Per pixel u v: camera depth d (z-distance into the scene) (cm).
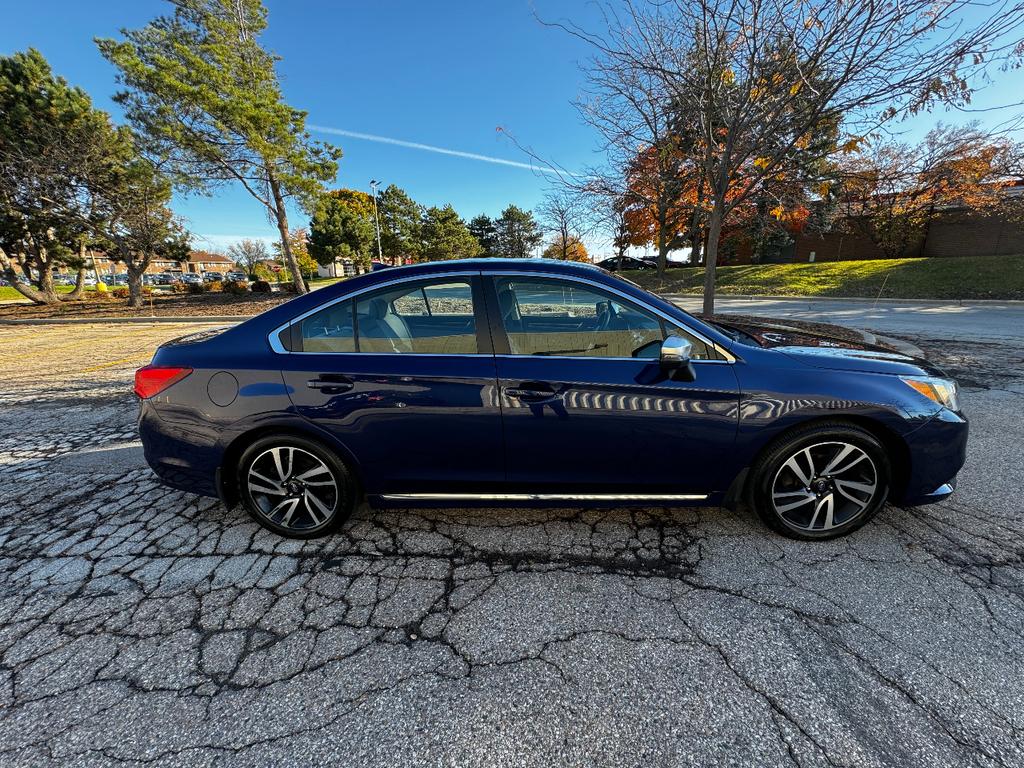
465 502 253
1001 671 170
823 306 1444
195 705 165
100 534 275
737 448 236
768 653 181
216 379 246
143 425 256
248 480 258
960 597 208
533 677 174
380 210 5175
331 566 242
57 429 465
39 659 186
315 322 250
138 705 166
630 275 2811
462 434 239
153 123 1515
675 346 216
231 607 214
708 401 232
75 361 855
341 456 248
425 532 270
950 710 156
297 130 1681
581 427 234
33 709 165
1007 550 239
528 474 245
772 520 247
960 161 785
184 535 273
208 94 1461
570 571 233
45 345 1077
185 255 2212
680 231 2333
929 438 235
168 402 250
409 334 252
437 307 250
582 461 240
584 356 240
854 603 206
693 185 880
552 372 234
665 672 174
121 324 1580
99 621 207
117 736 155
